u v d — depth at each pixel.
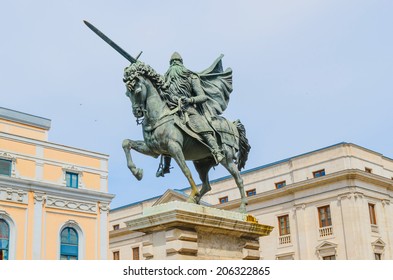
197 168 14.86
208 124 14.01
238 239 13.88
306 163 64.19
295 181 64.62
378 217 60.38
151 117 13.36
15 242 51.59
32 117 58.34
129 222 13.09
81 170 58.34
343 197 59.19
